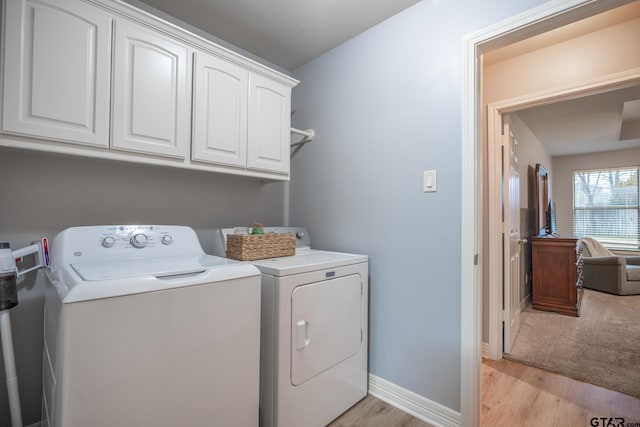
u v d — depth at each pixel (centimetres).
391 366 174
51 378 97
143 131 133
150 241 142
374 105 188
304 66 236
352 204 198
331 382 155
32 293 138
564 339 269
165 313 98
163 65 139
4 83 103
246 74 171
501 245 239
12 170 133
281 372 131
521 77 221
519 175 331
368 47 192
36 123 109
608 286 442
